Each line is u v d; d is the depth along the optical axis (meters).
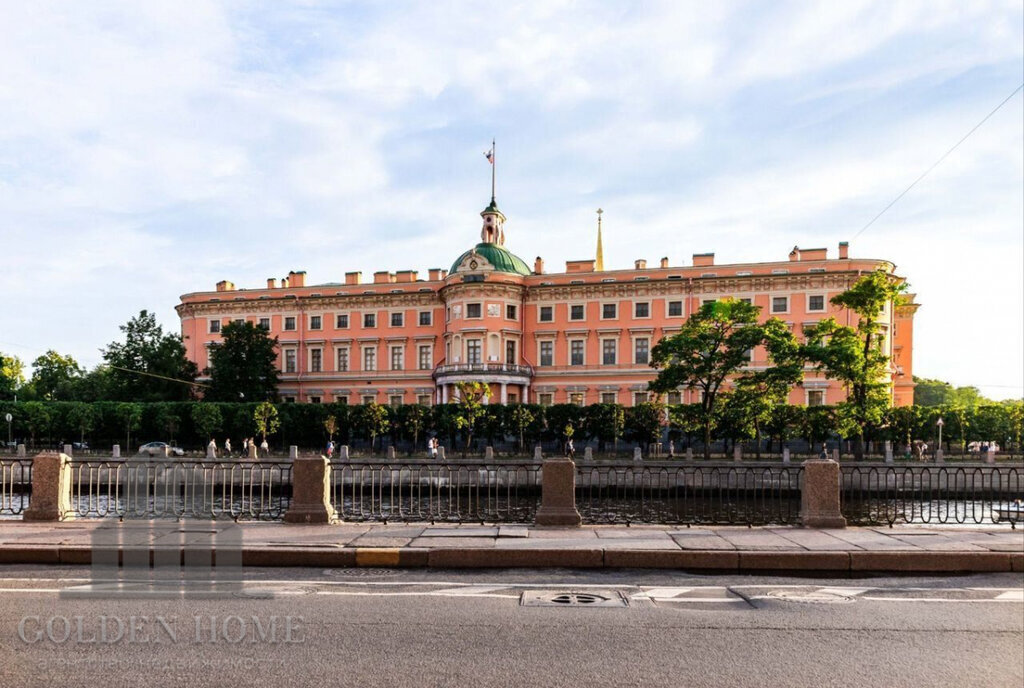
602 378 71.62
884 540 11.44
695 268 70.25
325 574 9.76
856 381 46.34
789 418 52.19
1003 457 47.12
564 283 73.50
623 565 10.38
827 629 7.16
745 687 5.52
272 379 76.06
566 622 7.33
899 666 6.04
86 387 79.94
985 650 6.50
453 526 12.99
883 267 64.94
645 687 5.51
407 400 76.75
